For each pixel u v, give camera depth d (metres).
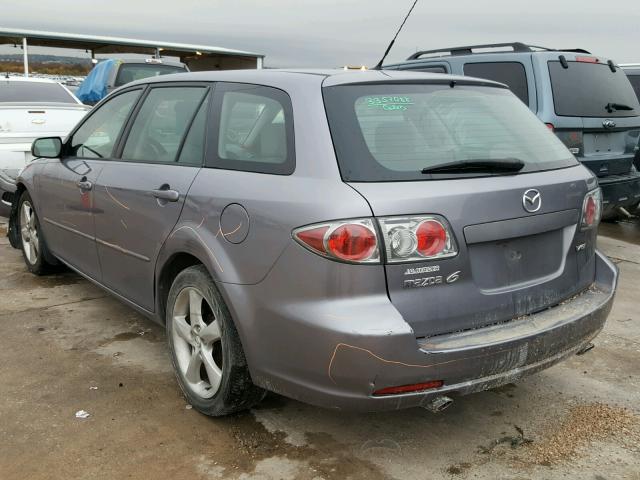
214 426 3.14
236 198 2.89
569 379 3.74
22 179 5.30
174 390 3.51
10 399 3.36
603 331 4.51
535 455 2.96
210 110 3.38
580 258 3.19
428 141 2.83
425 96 3.05
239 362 2.92
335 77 2.98
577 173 3.19
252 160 2.99
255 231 2.75
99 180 4.00
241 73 3.38
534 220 2.86
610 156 6.46
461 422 3.25
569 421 3.26
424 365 2.49
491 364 2.63
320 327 2.50
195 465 2.83
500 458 2.94
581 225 3.12
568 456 2.96
